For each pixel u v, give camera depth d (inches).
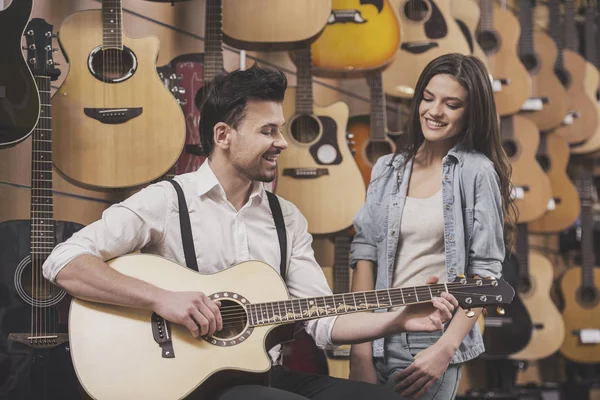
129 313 89.4
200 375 87.6
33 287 117.8
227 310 91.4
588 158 216.7
